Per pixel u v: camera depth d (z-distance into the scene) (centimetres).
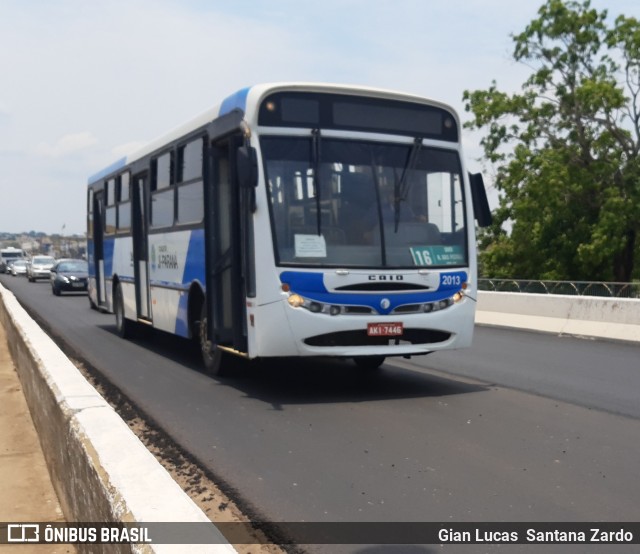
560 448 732
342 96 977
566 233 4122
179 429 836
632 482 626
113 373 1233
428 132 1020
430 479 640
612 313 1655
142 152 1472
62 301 3216
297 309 928
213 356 1154
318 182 955
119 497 358
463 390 1038
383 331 957
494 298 2019
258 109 943
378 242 966
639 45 3969
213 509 584
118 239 1702
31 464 771
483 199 1041
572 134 4206
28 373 1013
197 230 1143
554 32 4116
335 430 815
